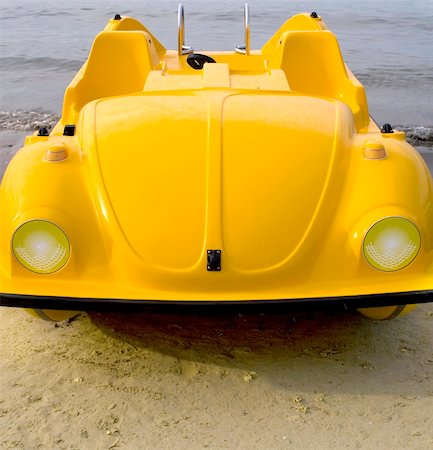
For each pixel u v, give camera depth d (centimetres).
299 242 230
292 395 241
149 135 256
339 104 292
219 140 252
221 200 235
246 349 269
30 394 241
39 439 218
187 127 259
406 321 292
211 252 225
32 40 1120
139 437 219
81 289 227
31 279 229
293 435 220
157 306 223
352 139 270
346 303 225
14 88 780
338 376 252
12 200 237
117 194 238
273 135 256
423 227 233
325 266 231
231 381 249
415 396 240
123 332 281
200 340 275
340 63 359
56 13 1509
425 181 250
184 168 244
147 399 238
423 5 1698
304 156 250
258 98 286
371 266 229
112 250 231
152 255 227
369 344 273
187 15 1493
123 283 229
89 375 252
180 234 229
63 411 231
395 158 252
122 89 362
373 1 1777
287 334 279
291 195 238
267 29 1295
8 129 612
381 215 228
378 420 227
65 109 341
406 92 768
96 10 1573
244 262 226
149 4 1698
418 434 220
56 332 282
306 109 279
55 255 227
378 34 1240
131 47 357
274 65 374
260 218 232
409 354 267
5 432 221
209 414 230
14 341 276
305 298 224
